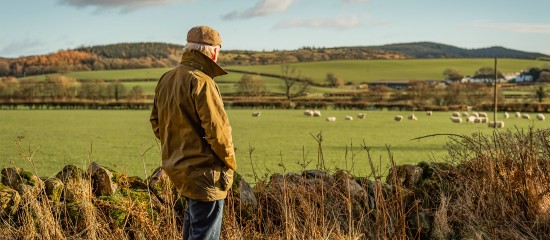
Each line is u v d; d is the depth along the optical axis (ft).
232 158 16.65
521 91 476.95
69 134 130.52
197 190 16.44
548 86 522.47
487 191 22.50
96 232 19.65
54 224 19.31
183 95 16.39
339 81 566.36
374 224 21.12
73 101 343.87
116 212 20.58
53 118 208.33
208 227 16.87
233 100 374.84
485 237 20.89
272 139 119.14
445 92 343.05
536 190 21.76
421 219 22.36
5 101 347.15
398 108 305.73
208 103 16.12
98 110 288.71
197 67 16.72
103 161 74.43
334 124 177.27
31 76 595.88
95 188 21.90
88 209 19.76
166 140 17.04
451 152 25.75
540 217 21.52
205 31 16.85
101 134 130.72
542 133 23.43
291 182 22.50
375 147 99.14
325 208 21.75
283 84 528.22
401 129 155.53
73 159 77.56
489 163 23.00
